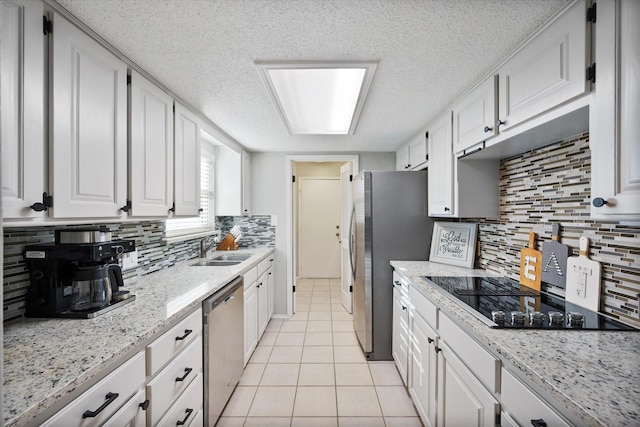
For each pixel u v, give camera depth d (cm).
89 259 123
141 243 200
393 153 366
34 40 97
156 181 166
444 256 244
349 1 109
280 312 363
